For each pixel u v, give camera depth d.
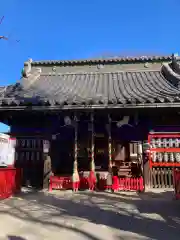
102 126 11.20
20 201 7.96
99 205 7.34
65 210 6.67
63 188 10.39
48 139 11.21
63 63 16.50
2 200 8.14
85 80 14.76
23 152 11.51
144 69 15.64
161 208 6.94
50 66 16.61
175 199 8.27
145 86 12.34
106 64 16.25
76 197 8.69
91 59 16.33
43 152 11.15
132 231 4.86
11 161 11.41
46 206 7.19
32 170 11.36
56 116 11.20
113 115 10.71
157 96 9.41
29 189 10.55
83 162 12.16
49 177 10.73
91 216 6.03
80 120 10.90
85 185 10.45
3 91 11.72
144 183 10.44
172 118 10.80
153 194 9.27
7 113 10.56
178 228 5.08
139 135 10.98
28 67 15.49
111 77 15.02
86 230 4.87
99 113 10.34
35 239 4.32
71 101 9.23
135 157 12.70
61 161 12.20
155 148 10.86
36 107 9.39
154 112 10.16
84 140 11.40
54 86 13.42
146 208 6.95
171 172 10.64
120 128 11.11
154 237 4.51
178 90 10.36
